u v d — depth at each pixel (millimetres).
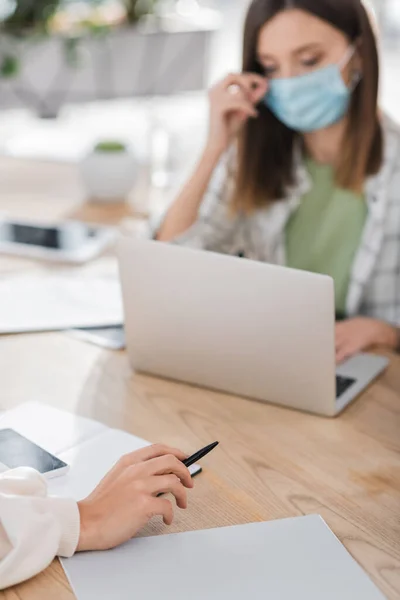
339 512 1076
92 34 3934
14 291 1793
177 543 1004
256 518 1059
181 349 1394
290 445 1238
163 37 4035
